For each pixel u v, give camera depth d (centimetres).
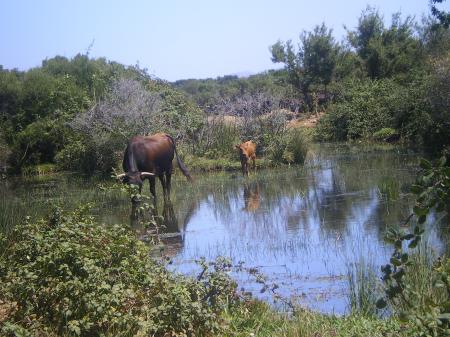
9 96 2761
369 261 862
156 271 580
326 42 4378
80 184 1927
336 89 4150
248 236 1127
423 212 392
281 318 630
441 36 4100
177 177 2006
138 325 521
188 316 541
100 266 557
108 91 2516
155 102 2209
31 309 528
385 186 1469
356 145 2895
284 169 2073
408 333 482
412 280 643
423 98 2350
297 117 4050
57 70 3152
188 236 1162
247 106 2483
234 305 636
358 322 582
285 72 5181
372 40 4434
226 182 1848
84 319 498
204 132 2389
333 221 1198
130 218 1318
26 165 2494
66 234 581
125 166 1512
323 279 825
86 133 2183
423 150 2341
